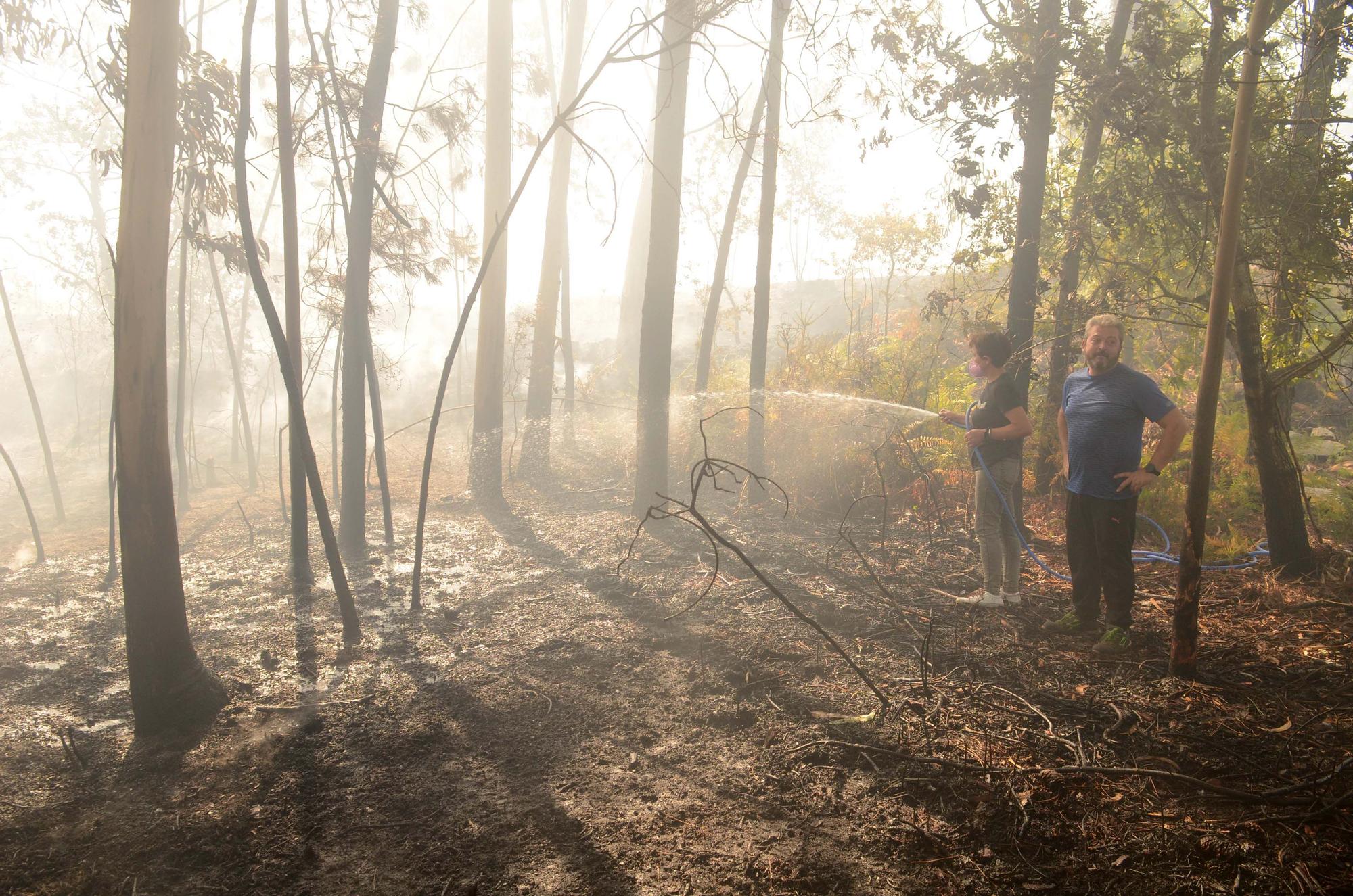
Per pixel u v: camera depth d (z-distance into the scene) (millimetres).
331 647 4898
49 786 3395
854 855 2805
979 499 5176
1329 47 5496
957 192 6602
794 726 3703
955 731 3570
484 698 4121
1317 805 2920
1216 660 4230
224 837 2994
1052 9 6273
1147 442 7719
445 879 2721
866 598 5430
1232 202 3703
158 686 3811
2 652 5043
